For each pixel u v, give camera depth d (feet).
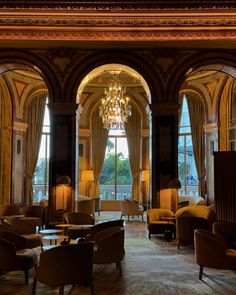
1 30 31.12
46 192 51.08
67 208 32.30
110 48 32.60
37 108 48.26
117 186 55.67
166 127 32.58
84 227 25.75
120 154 56.03
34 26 31.07
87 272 16.08
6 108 42.52
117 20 31.01
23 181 45.19
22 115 44.45
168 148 32.58
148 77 32.71
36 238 23.35
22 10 30.22
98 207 48.16
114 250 19.29
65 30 31.32
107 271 20.26
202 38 31.30
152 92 32.71
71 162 32.55
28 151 47.50
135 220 42.39
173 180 31.81
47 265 15.62
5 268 17.83
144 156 52.54
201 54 32.55
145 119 52.75
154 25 31.17
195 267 21.20
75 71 32.65
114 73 43.86
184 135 51.29
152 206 32.50
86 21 31.01
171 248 26.68
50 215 32.27
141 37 31.40
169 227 30.35
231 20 30.86
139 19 31.04
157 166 32.58
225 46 32.30
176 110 32.60
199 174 47.75
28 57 32.58
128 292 16.60
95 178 53.42
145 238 30.78
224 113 42.45
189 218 26.17
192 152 50.42
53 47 32.53
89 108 53.26
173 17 30.91
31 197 47.52
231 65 32.48
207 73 42.80
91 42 31.60
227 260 18.33
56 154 32.58
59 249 15.58
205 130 45.14
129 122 53.67
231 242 22.50
